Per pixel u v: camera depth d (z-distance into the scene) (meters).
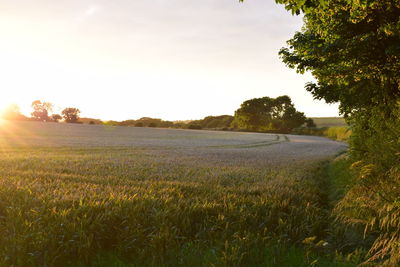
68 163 17.31
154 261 5.03
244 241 5.60
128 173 13.81
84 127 99.88
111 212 6.08
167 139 60.47
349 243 6.00
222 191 9.53
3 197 6.96
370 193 5.62
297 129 119.00
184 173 14.64
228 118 162.75
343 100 12.75
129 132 86.06
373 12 6.21
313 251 5.68
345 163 14.86
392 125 7.17
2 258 4.62
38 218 5.64
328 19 7.28
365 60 7.91
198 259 5.12
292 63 11.01
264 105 130.75
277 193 9.36
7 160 17.98
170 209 6.71
